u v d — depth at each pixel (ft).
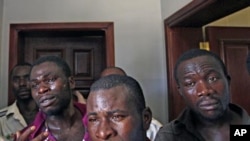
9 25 7.59
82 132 3.42
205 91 2.90
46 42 8.11
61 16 7.74
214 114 2.92
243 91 7.07
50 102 3.31
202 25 7.32
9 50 7.50
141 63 7.82
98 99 2.23
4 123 6.07
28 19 7.66
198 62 2.98
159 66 7.86
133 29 7.90
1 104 7.30
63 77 3.40
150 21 7.97
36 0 7.74
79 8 7.81
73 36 8.19
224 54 7.13
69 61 8.11
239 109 3.11
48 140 3.38
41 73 3.32
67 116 3.43
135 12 7.97
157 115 7.70
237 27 7.27
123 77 2.42
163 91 7.77
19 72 6.12
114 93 2.23
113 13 7.89
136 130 2.26
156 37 7.93
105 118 2.19
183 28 7.44
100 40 8.27
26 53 7.99
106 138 2.15
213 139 3.02
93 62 8.18
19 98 6.13
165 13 7.73
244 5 5.78
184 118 3.17
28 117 6.11
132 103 2.27
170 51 7.38
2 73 7.41
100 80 2.38
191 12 6.34
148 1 8.03
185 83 3.05
